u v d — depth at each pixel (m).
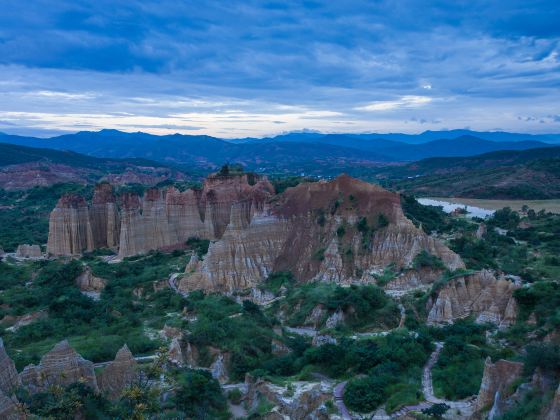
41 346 62.56
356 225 90.88
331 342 63.03
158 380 51.34
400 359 57.56
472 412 43.97
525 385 40.28
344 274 85.50
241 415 51.12
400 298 75.19
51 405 37.69
